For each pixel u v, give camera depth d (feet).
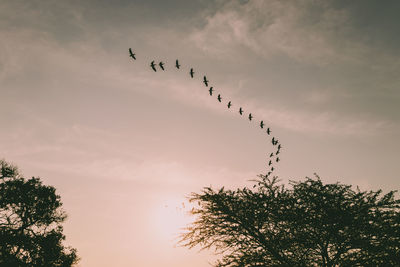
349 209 33.01
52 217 71.26
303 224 34.68
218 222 39.09
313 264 34.58
